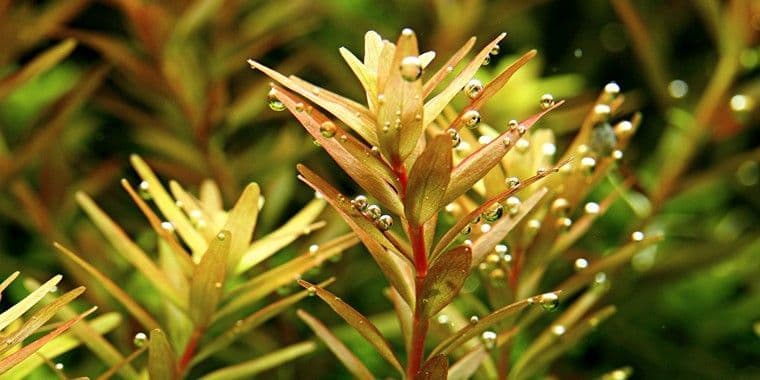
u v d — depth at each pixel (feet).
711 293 1.27
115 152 1.31
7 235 1.22
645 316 1.24
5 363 0.67
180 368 0.79
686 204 1.39
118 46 1.07
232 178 1.10
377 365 1.09
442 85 1.17
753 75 1.35
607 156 0.82
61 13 1.11
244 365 0.80
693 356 1.17
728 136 1.17
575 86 1.29
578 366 1.18
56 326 0.74
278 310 0.78
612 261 0.83
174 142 1.09
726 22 1.13
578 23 1.52
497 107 1.11
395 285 0.71
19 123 1.28
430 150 0.66
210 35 1.21
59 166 1.12
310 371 1.03
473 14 1.20
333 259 0.79
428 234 0.71
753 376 1.17
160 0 1.10
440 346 0.71
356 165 0.69
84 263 0.75
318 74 1.30
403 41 0.65
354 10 1.38
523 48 1.47
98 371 0.97
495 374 0.82
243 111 1.11
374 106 0.68
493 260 0.79
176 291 0.78
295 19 1.33
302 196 1.20
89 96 1.12
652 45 1.20
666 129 1.45
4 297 1.07
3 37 1.05
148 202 1.18
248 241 0.77
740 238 1.14
